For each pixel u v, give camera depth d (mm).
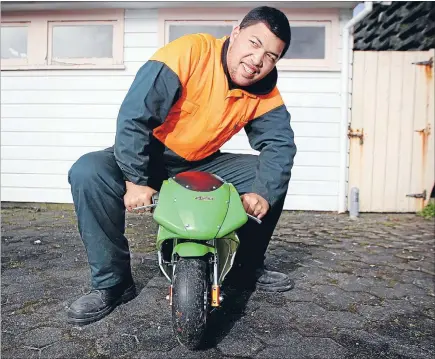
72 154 6004
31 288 2445
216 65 1954
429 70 5656
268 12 1822
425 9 5777
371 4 5160
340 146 5715
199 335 1623
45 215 5199
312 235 4195
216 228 1589
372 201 5742
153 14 5816
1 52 6051
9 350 1718
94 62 5961
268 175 2111
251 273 2457
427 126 5684
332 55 5676
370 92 5676
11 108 6020
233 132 2152
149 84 1794
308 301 2330
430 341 1894
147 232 4129
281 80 5719
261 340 1842
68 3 5641
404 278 2807
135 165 1801
